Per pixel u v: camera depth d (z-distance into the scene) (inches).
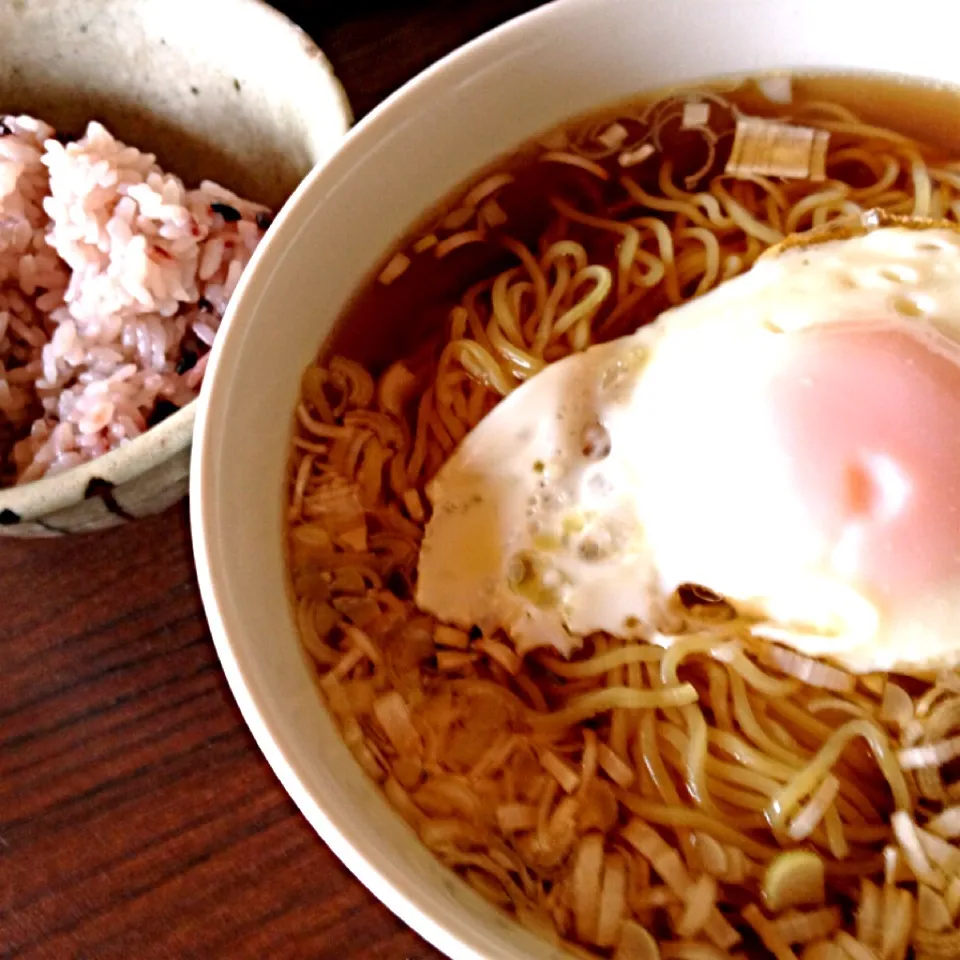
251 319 9.9
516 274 12.0
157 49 12.6
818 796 10.1
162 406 11.9
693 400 10.5
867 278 10.7
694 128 12.0
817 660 10.4
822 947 9.7
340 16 13.3
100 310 11.9
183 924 10.4
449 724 10.3
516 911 9.4
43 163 12.4
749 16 11.3
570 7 10.7
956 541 9.9
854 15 11.3
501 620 10.6
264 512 10.1
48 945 10.4
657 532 10.5
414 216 11.3
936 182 12.0
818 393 10.1
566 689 10.6
